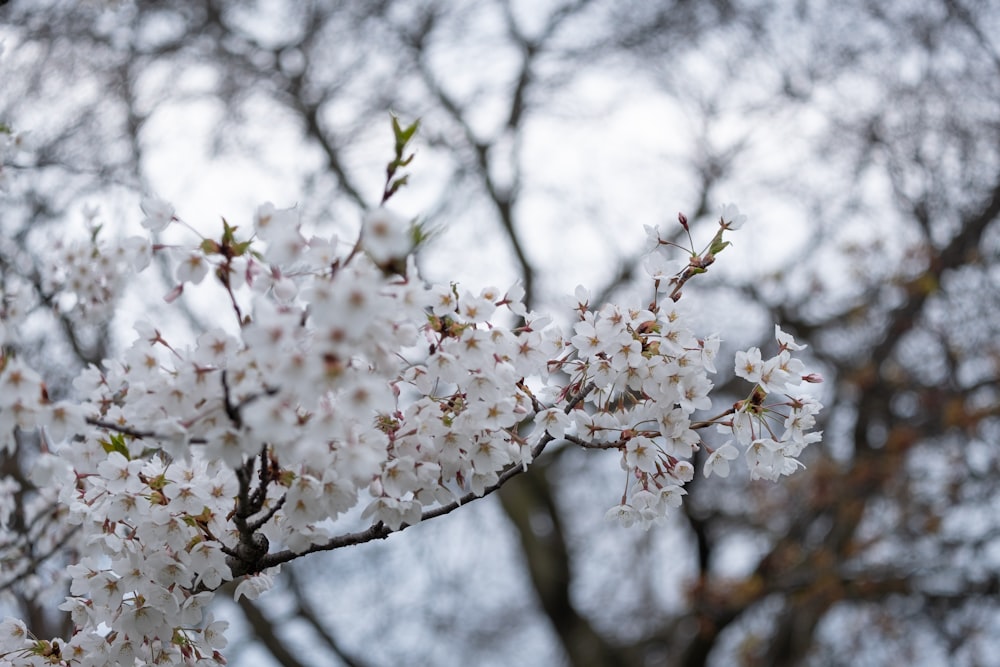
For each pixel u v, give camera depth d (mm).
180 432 1877
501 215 10289
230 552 2279
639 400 2637
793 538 9078
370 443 2014
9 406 1863
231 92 8273
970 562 8219
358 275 1707
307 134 9477
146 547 2281
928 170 8531
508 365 2305
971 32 8320
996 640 8156
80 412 1902
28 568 3717
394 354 1996
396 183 1812
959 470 8219
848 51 8781
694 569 10352
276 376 1699
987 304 8328
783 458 2439
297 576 8672
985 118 8461
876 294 8938
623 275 9977
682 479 2488
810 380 2426
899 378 8852
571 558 11242
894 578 8359
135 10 7023
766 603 9422
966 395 8547
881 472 8367
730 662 10211
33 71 5953
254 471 2258
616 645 10414
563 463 11125
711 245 2512
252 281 1937
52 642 2424
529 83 10344
